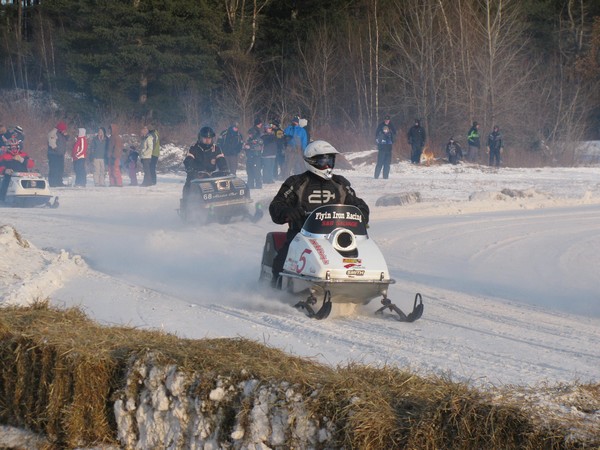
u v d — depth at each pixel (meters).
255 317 15.29
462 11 84.06
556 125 79.94
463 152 76.69
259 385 8.04
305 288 15.38
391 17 92.75
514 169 68.00
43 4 101.25
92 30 88.00
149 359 8.78
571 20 103.88
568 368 12.18
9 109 73.69
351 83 93.25
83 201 40.09
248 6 103.31
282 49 100.00
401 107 87.50
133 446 8.75
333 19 97.75
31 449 9.05
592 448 6.49
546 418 6.98
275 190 44.91
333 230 15.51
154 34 87.00
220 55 92.75
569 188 51.06
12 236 21.30
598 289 20.09
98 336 9.65
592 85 97.12
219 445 8.12
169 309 15.90
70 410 8.95
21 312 10.92
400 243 27.50
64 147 48.53
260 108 95.81
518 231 31.06
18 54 109.62
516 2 95.56
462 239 28.72
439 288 19.70
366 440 7.28
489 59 79.25
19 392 9.53
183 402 8.39
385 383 8.34
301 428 7.68
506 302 18.17
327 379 8.05
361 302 15.68
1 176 39.25
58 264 19.75
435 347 13.34
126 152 63.56
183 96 88.00
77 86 88.69
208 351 8.88
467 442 7.09
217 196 30.38
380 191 47.34
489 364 12.25
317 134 80.69
